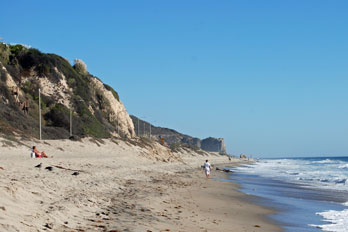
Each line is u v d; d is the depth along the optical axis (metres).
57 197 11.52
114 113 82.31
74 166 25.73
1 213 7.47
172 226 9.60
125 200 13.52
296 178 39.34
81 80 77.62
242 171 59.28
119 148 55.34
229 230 10.30
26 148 35.09
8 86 53.78
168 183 24.44
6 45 70.06
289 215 14.47
